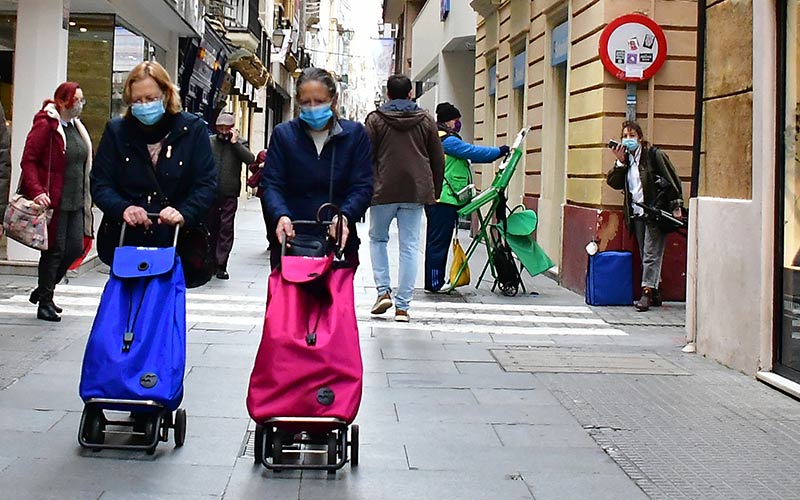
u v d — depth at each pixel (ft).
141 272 14.78
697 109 25.48
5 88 38.65
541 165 45.62
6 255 36.40
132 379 14.34
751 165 22.45
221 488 13.78
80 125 26.11
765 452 16.51
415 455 15.69
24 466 14.34
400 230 28.50
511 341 26.55
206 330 26.23
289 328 14.03
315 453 15.39
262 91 120.98
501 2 57.52
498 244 36.17
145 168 15.66
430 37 91.66
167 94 15.57
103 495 13.29
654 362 24.02
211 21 71.00
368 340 25.73
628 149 33.04
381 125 27.50
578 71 38.37
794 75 21.40
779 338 21.66
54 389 18.93
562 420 18.22
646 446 16.67
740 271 22.90
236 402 18.56
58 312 26.53
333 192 16.11
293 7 146.51
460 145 34.35
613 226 35.09
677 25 35.47
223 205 37.32
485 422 17.88
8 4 37.86
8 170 22.81
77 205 25.89
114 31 46.85
